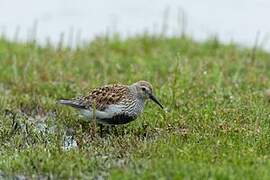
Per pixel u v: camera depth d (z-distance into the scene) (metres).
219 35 24.28
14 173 12.02
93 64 19.61
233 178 11.04
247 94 16.30
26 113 15.77
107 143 13.30
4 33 23.69
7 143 13.55
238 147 12.72
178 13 25.06
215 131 13.66
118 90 14.39
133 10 26.41
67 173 11.77
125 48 21.73
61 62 19.39
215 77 17.94
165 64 19.50
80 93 16.64
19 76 18.33
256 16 26.16
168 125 14.23
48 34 24.11
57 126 14.63
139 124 14.48
